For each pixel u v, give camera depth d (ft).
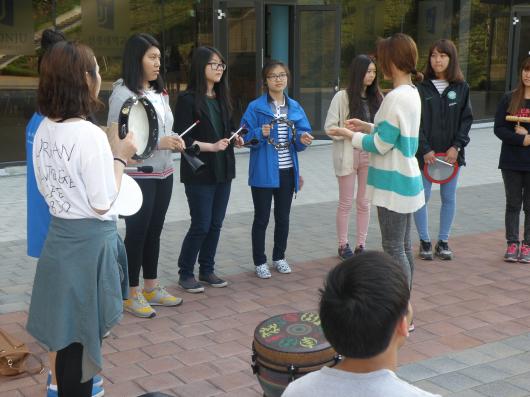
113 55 34.45
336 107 18.51
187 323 14.58
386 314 4.99
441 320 14.83
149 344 13.52
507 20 49.06
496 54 49.26
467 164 34.42
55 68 8.93
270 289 16.70
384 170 13.23
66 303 9.10
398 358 12.94
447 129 18.37
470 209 25.27
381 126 13.00
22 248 20.04
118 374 12.25
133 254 14.52
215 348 13.38
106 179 8.91
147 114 11.87
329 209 25.34
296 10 39.65
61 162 8.91
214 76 15.38
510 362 12.80
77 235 9.05
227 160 15.93
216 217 16.51
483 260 19.20
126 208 9.69
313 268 18.38
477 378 12.13
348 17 42.70
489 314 15.20
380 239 21.21
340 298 5.10
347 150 18.38
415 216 19.13
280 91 17.08
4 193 27.84
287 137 16.98
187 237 16.28
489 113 49.96
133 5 34.76
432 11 46.19
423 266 18.67
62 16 33.06
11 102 32.50
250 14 36.88
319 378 5.27
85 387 9.64
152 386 11.83
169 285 16.92
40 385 11.81
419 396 5.03
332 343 5.22
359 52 43.62
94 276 9.08
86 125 8.91
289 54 40.75
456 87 18.45
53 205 9.15
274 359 9.32
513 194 18.83
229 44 37.42
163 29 35.83
